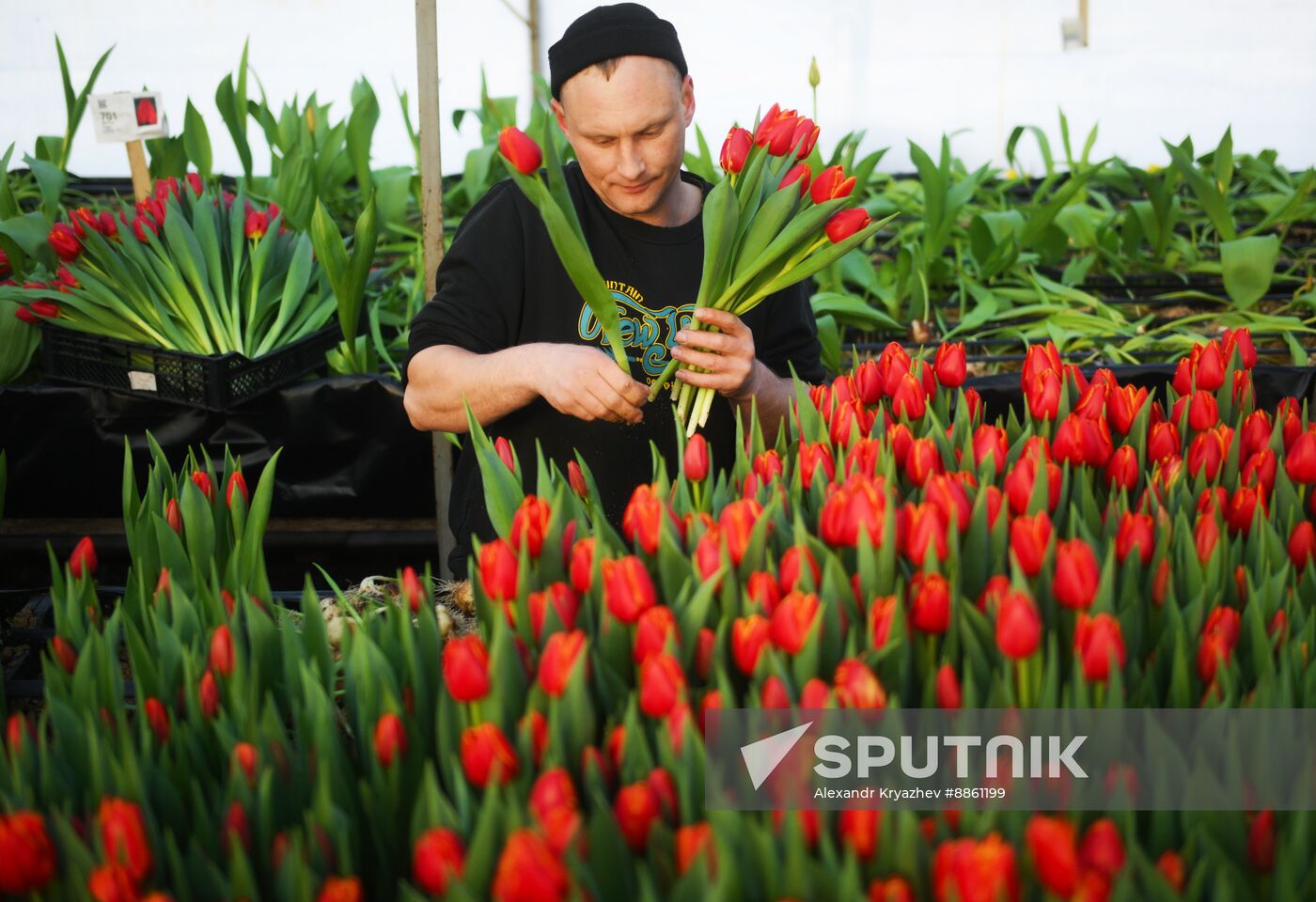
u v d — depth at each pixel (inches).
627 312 73.9
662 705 34.7
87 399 110.9
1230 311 130.5
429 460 113.4
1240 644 41.4
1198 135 187.3
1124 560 44.5
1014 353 126.3
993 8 183.5
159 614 45.8
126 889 29.9
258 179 156.3
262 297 113.3
